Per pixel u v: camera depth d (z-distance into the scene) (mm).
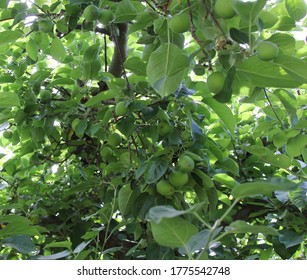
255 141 3207
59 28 2639
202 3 1715
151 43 2287
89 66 2770
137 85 2416
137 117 2611
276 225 2898
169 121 2336
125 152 2697
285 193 2582
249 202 2898
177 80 1890
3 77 3168
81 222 3229
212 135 3105
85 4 2520
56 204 3273
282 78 1662
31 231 1947
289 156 2482
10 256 2877
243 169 3059
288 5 1906
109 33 3061
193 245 1399
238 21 1815
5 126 3068
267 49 1533
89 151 3465
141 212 2244
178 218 1212
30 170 3742
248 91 1940
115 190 2533
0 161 4062
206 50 1792
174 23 1780
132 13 2146
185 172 2150
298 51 2115
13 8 2641
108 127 2766
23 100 3094
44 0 2918
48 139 3527
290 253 2740
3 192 3635
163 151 2195
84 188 3064
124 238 3055
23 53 3354
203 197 2266
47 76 3168
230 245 3057
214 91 1679
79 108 2875
